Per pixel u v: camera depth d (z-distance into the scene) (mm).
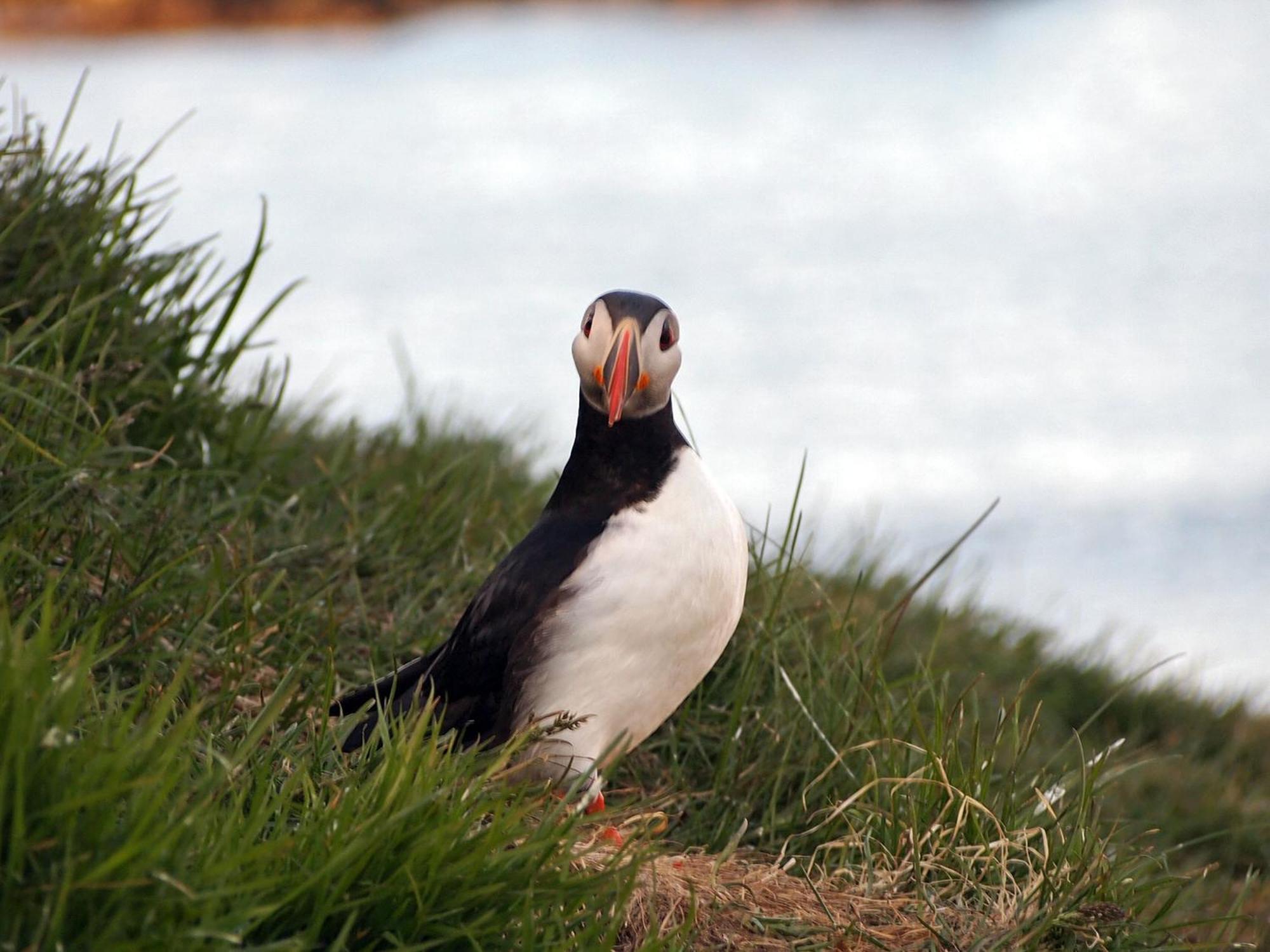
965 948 5582
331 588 7270
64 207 7781
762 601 8336
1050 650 12344
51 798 4145
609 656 5793
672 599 5809
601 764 5953
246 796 5180
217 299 8133
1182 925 5938
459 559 8438
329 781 5270
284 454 8625
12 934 4008
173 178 8297
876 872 6148
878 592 11531
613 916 5070
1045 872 5895
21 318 7418
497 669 5965
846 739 7207
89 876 3992
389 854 4648
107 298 7629
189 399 7984
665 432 6027
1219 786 10547
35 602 5617
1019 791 6977
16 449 6316
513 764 5922
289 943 4203
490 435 11922
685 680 6090
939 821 6207
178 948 4023
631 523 5859
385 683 6324
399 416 10859
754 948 5434
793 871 6492
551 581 5828
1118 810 9492
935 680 9094
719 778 7105
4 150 7766
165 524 6766
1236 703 12242
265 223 8078
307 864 4578
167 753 4332
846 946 5531
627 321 5816
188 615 6555
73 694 4254
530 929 4582
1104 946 5699
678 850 6582
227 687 5910
